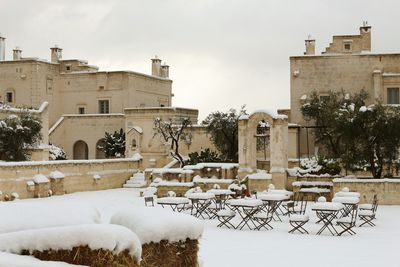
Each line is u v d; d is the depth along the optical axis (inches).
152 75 2719.0
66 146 2412.6
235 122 1839.3
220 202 1045.2
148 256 282.2
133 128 2057.1
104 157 2364.7
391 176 1437.0
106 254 220.2
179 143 2022.6
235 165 1594.5
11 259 183.3
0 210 246.8
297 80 2108.8
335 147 1660.9
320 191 1343.5
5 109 1867.6
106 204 1247.5
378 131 1370.6
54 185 1502.2
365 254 637.3
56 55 2576.3
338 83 2078.0
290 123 2080.5
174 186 1478.8
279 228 873.5
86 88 2493.8
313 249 671.8
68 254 218.2
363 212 914.7
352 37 2110.0
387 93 2014.0
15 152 1672.0
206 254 629.9
